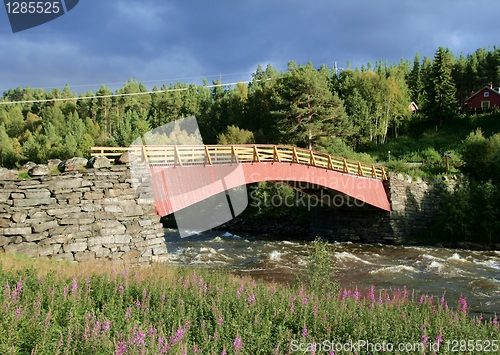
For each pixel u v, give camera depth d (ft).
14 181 40.73
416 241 95.76
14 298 24.00
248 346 22.52
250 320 26.63
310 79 146.82
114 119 223.51
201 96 228.63
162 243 49.34
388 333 25.72
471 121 201.36
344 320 28.30
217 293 31.55
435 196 105.60
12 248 39.40
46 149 175.42
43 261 37.01
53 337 21.89
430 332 26.45
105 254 44.78
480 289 52.85
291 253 77.30
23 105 345.72
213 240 94.17
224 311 27.32
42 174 42.22
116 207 46.34
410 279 58.80
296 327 27.20
